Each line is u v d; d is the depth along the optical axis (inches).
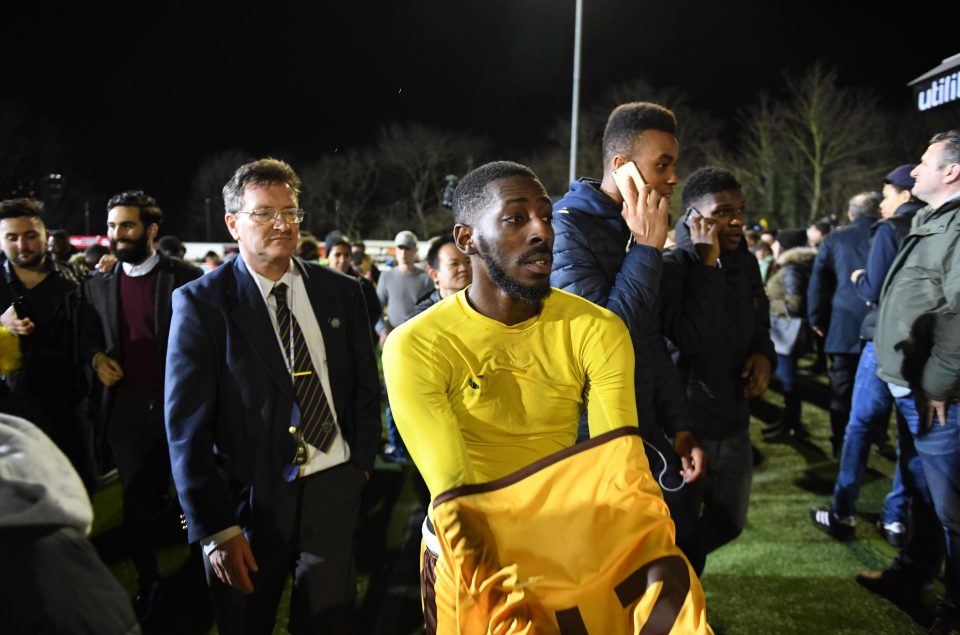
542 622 46.8
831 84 1025.5
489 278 54.0
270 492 79.4
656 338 79.7
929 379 99.1
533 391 54.3
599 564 46.9
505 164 54.2
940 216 100.1
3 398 110.3
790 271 208.1
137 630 38.6
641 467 49.3
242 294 82.0
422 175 1414.9
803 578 124.8
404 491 171.2
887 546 137.4
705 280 91.5
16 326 124.5
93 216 1476.4
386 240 1427.2
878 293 145.1
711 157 1152.2
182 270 124.3
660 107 82.4
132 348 120.6
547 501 47.6
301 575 81.7
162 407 120.0
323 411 83.4
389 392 52.9
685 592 45.4
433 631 58.4
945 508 101.2
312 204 1455.5
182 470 77.0
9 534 34.9
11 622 33.7
